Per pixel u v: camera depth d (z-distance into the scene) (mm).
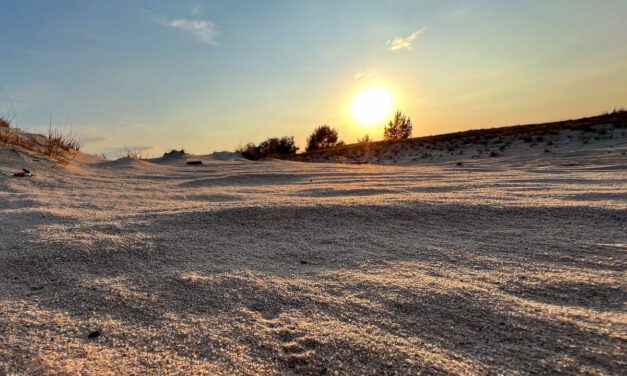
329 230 3273
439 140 27281
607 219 3113
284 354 1633
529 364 1492
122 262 2615
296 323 1862
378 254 2736
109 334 1805
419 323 1817
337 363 1567
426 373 1478
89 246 2811
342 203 3889
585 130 21328
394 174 7414
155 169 8789
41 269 2498
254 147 19281
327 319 1889
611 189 4320
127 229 3221
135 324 1893
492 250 2689
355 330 1781
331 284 2262
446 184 5402
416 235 3107
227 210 3672
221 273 2445
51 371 1540
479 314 1852
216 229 3275
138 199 4719
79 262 2594
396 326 1803
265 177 6969
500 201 3828
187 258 2707
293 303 2055
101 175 7062
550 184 5051
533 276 2223
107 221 3455
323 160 23891
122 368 1562
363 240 3035
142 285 2291
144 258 2688
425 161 18312
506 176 6469
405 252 2750
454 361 1538
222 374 1522
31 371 1545
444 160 17875
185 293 2191
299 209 3715
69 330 1840
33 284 2324
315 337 1735
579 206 3441
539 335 1655
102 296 2162
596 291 2000
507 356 1548
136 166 8789
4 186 5199
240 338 1755
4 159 6609
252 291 2197
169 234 3135
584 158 11352
